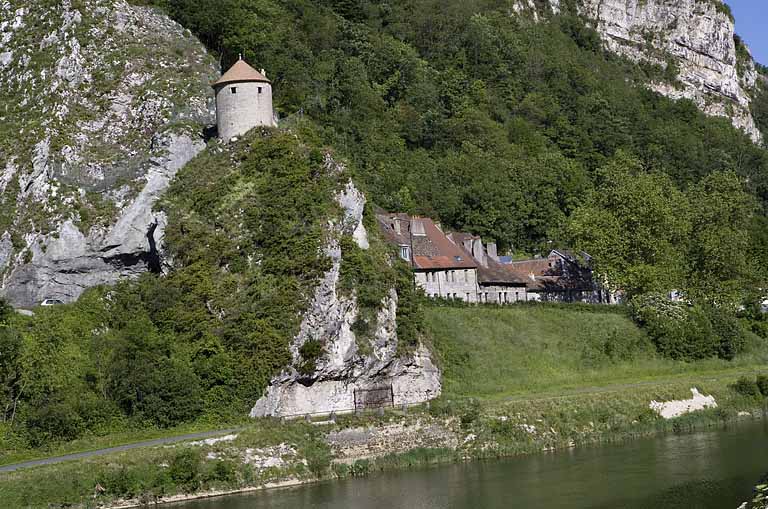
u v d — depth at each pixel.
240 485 59.47
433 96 171.75
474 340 92.00
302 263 75.94
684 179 198.12
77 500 53.75
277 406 71.12
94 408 65.75
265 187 83.56
